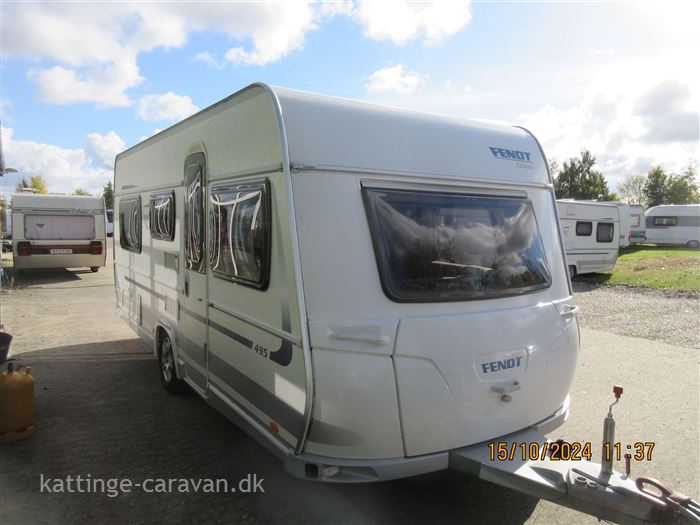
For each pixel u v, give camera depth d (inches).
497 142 141.1
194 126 161.8
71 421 176.6
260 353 122.7
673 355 272.2
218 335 146.4
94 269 619.2
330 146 115.1
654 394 212.2
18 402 159.2
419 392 109.7
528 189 143.1
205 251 153.1
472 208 128.9
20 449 155.9
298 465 111.4
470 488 139.4
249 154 126.3
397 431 108.3
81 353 263.0
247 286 127.6
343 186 113.8
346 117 120.3
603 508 101.8
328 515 125.7
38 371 231.8
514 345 123.5
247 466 147.9
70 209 546.9
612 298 466.0
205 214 152.7
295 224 108.3
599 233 593.9
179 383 196.7
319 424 106.7
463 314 118.0
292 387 109.8
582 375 237.8
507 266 129.8
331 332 105.6
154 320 208.2
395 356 108.2
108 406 190.5
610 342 301.1
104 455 153.0
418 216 119.9
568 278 147.3
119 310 271.7
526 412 126.1
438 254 119.9
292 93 118.8
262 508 127.7
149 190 209.5
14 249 525.7
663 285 534.6
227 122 138.6
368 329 106.7
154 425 173.9
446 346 113.2
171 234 183.3
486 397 118.1
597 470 109.2
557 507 131.3
